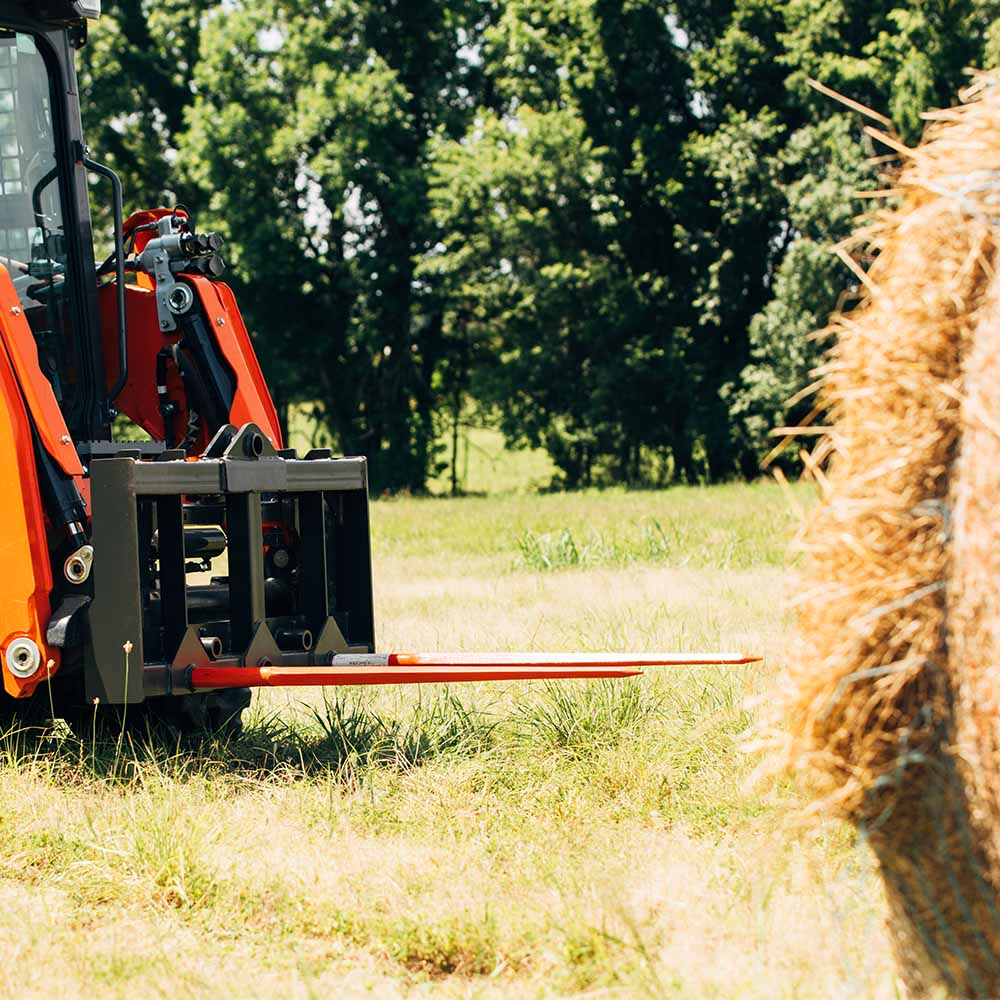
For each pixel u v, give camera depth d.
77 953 5.29
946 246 4.24
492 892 5.84
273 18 61.03
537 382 59.09
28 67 8.96
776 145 53.75
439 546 24.64
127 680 7.75
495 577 18.38
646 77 57.00
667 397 55.41
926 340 4.20
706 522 24.81
